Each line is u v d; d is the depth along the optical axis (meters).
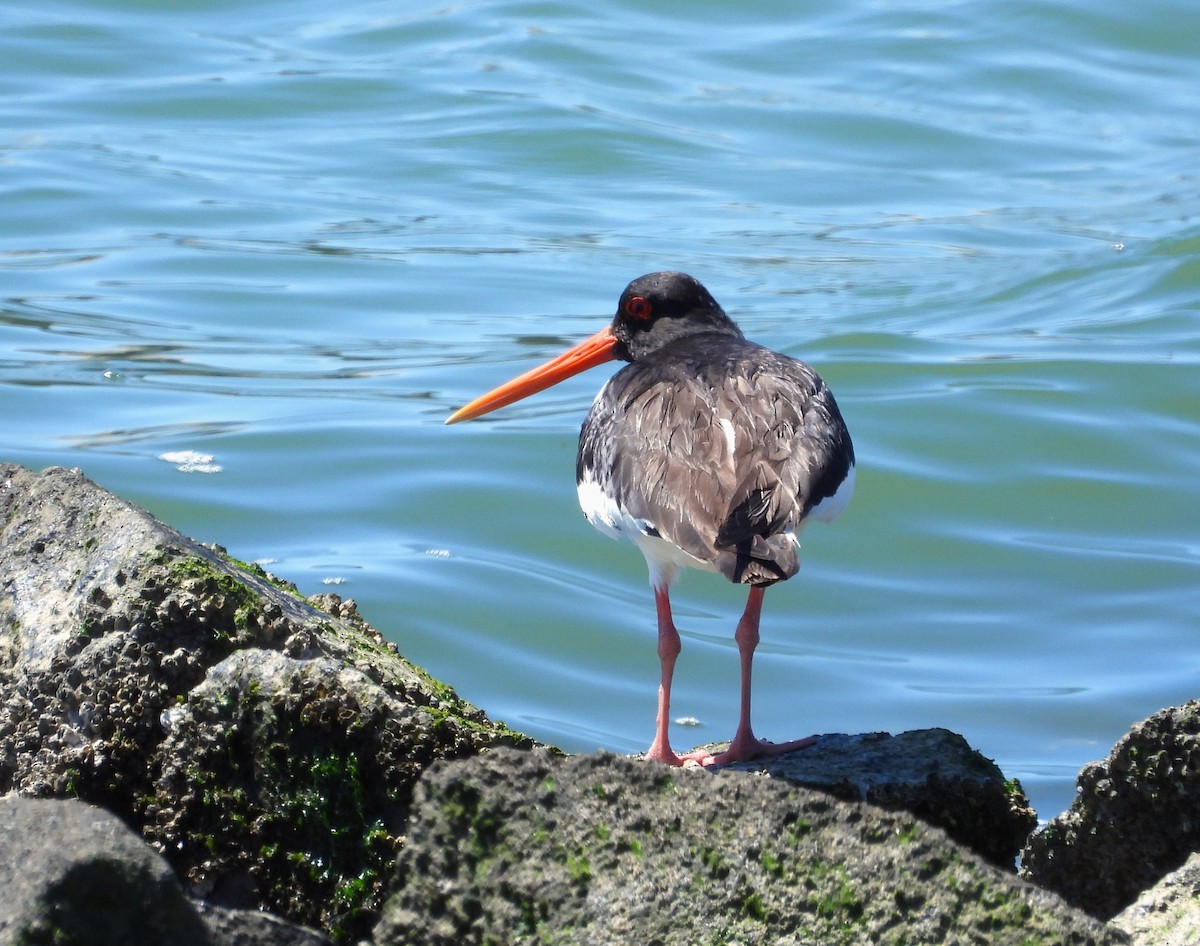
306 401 17.55
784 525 7.73
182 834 7.06
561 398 18.31
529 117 26.41
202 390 17.69
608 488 8.73
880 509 15.85
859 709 12.39
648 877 5.97
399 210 23.36
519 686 12.64
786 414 8.45
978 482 16.31
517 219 23.27
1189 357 18.98
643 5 30.92
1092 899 7.69
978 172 25.62
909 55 29.19
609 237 22.61
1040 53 29.45
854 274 21.69
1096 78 28.62
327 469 15.93
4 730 7.46
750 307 20.44
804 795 6.09
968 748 8.23
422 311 20.05
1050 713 12.26
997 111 27.61
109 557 7.62
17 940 4.96
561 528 15.20
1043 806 10.85
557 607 13.82
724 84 28.36
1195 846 7.37
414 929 6.11
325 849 6.96
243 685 7.05
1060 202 24.58
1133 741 7.43
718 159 25.64
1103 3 29.67
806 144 26.27
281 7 31.19
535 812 6.16
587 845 6.08
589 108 26.67
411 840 6.20
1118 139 26.92
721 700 12.59
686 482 8.19
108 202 22.83
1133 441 17.12
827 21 30.62
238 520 14.84
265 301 20.22
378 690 7.01
